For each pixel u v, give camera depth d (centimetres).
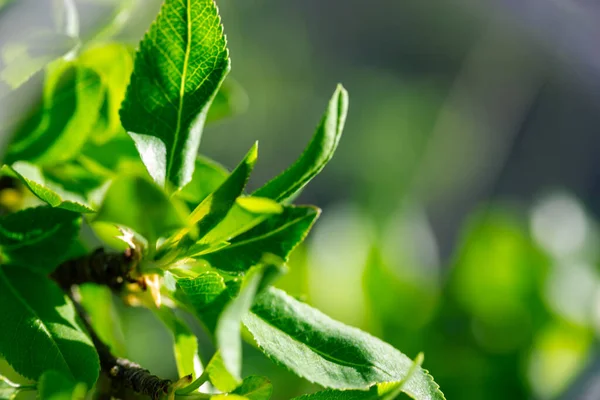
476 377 72
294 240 46
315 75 270
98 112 52
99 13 52
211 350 76
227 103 56
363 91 273
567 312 75
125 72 52
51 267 48
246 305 42
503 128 188
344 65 279
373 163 241
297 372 46
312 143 47
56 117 50
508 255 76
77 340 47
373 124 256
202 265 47
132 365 48
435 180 182
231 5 243
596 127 245
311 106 265
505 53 182
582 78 185
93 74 50
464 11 284
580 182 248
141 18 65
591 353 75
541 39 163
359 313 72
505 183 250
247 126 241
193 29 47
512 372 72
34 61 49
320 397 47
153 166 47
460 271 76
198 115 47
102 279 49
